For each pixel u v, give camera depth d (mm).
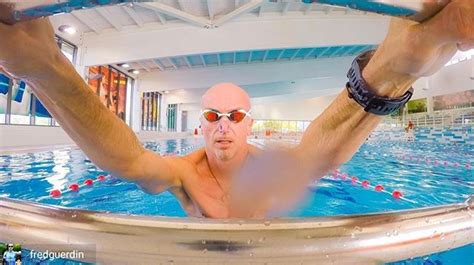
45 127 6113
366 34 6914
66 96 549
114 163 803
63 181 3418
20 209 528
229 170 1208
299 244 454
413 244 491
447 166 4980
